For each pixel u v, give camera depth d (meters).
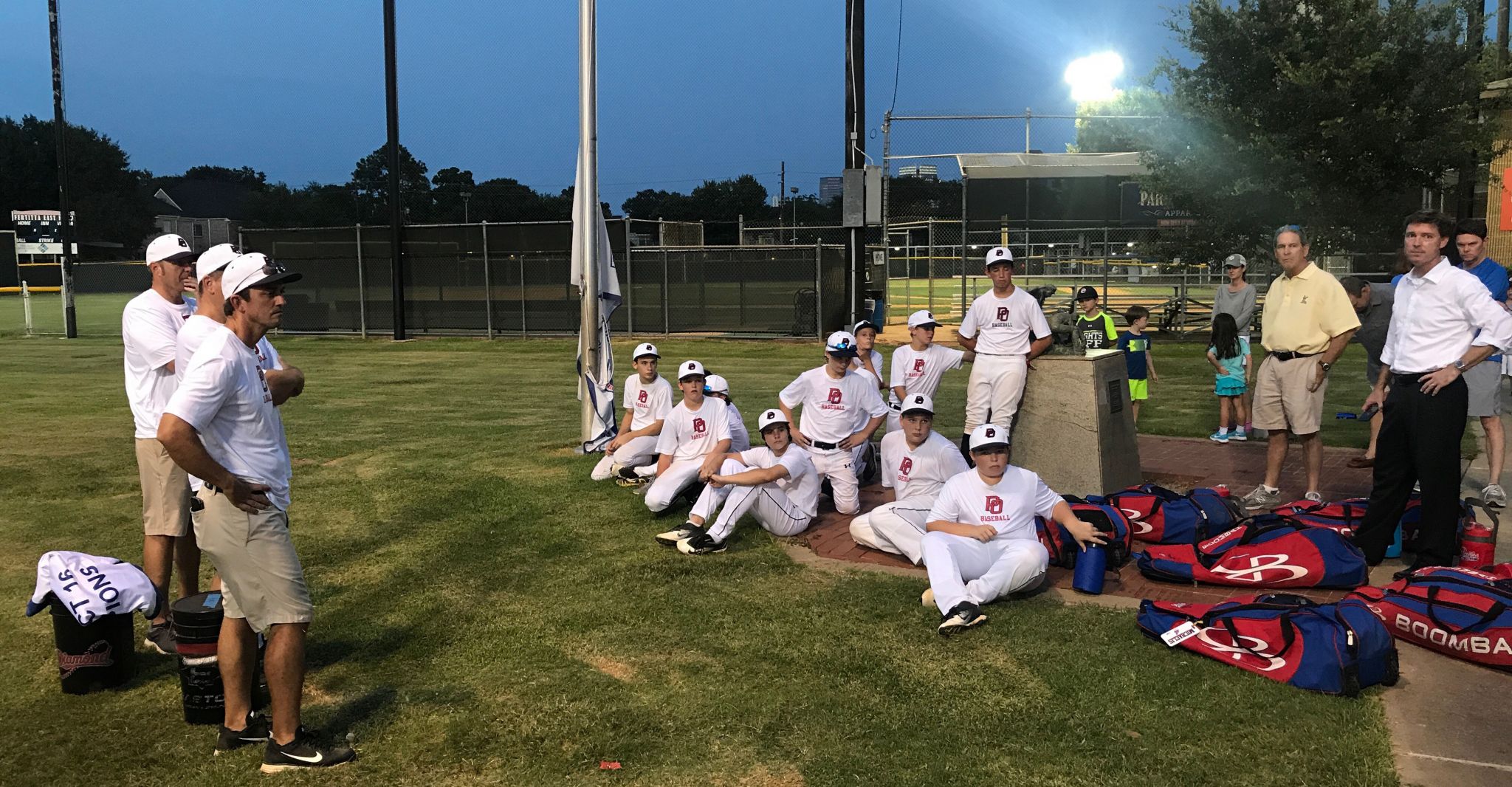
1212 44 18.20
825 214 67.50
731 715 4.01
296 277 3.55
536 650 4.72
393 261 21.80
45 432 10.64
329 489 7.96
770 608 5.21
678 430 7.21
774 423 6.50
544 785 3.52
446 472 8.48
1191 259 19.59
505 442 9.91
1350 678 4.01
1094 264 26.52
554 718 4.00
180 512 4.70
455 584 5.68
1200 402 12.42
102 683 4.32
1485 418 6.75
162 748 3.82
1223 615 4.41
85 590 4.23
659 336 21.66
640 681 4.36
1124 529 5.83
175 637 4.02
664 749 3.75
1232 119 18.09
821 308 20.41
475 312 22.56
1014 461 7.54
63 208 22.66
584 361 9.24
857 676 4.36
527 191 75.88
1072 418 7.30
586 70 8.83
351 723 3.98
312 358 18.58
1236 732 3.77
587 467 8.67
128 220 74.62
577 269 9.14
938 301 27.94
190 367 3.34
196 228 83.50
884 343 19.34
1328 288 6.41
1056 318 7.51
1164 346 19.17
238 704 3.78
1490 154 17.25
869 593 5.42
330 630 5.00
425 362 17.78
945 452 6.35
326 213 72.12
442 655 4.68
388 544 6.46
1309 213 17.83
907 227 25.52
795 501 6.79
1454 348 5.19
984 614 4.91
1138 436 10.16
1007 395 7.41
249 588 3.52
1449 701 4.00
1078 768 3.55
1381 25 17.09
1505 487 7.24
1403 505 5.49
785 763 3.64
